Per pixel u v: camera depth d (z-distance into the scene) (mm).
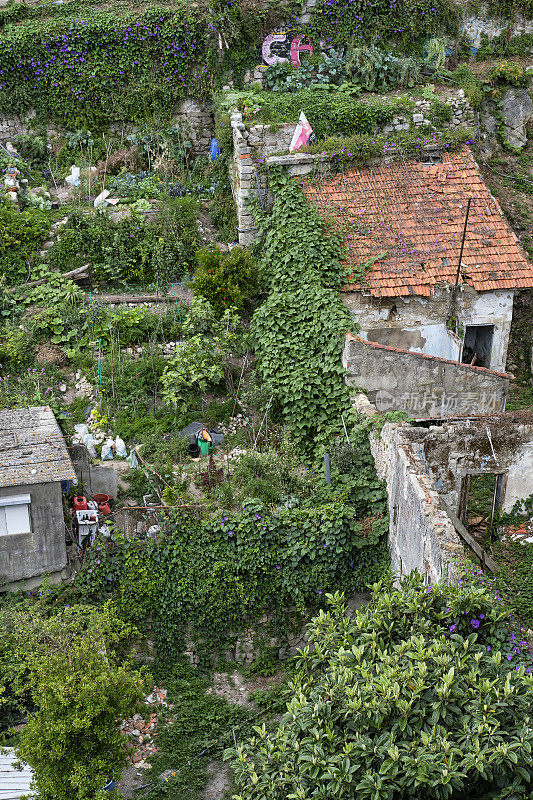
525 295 22375
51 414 16969
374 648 10773
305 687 11062
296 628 16250
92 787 11945
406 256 20953
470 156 22953
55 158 25328
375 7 25516
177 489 16922
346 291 20453
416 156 22781
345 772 9336
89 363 20031
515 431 16047
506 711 9523
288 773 9938
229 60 25422
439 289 20812
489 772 9008
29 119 25641
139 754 14641
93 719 12109
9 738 13547
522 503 16703
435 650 10227
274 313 19891
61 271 22000
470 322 21266
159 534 15688
